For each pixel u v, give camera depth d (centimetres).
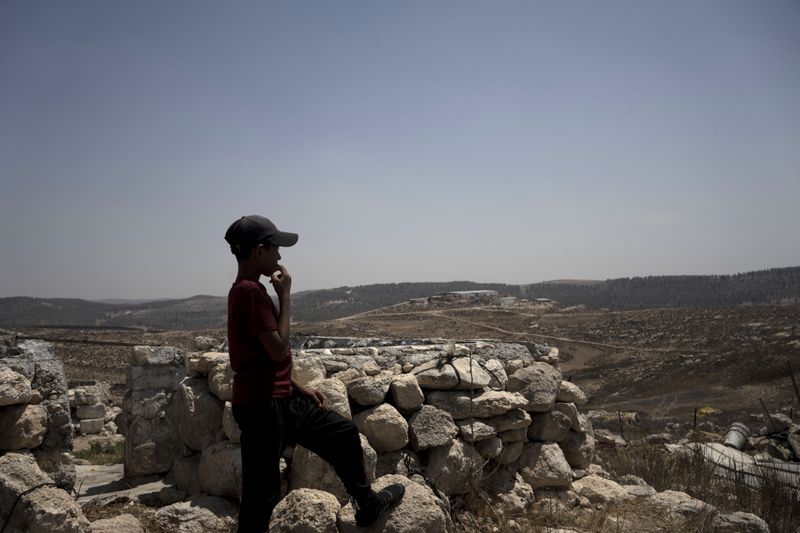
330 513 445
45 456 526
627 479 828
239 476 533
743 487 793
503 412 657
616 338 5353
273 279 423
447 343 757
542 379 717
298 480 541
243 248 417
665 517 647
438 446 607
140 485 682
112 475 827
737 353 3397
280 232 429
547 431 721
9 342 537
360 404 608
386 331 5647
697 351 4469
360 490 429
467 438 634
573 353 4884
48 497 414
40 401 530
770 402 2241
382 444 582
